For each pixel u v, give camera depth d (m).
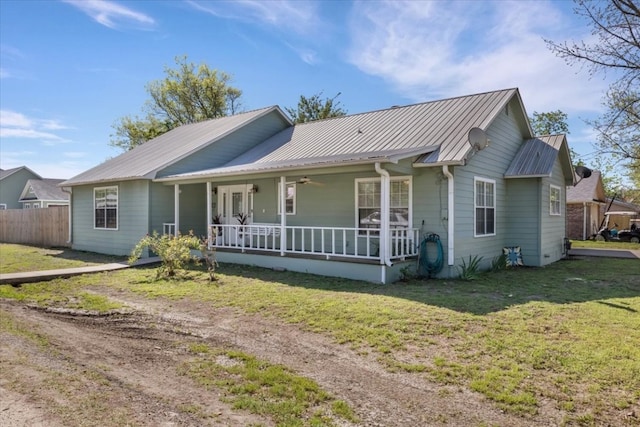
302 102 30.66
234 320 6.36
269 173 10.97
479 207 11.30
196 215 15.62
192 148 14.96
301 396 3.77
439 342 5.04
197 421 3.35
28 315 7.03
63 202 34.94
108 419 3.39
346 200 11.91
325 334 5.52
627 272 11.04
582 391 3.74
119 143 35.25
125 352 5.10
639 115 10.32
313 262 10.27
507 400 3.60
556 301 7.15
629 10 8.99
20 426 3.28
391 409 3.51
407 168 9.76
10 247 18.56
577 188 26.44
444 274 9.89
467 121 11.24
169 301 7.69
